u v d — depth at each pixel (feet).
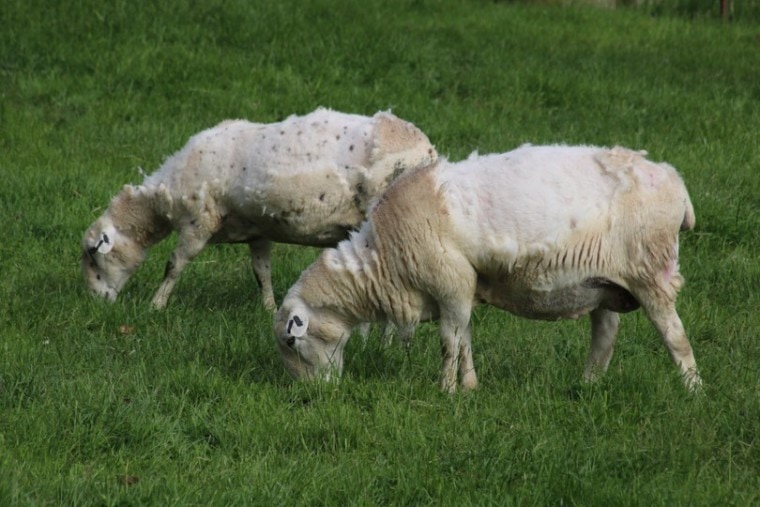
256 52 69.62
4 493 25.73
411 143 37.96
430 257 31.60
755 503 26.07
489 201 31.55
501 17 83.10
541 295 32.12
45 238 47.42
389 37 72.74
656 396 31.60
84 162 55.72
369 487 27.48
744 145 58.54
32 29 69.77
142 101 63.77
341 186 37.86
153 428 30.53
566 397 32.71
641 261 31.53
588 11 87.61
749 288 42.24
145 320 39.42
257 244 41.78
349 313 33.24
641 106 65.10
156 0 74.54
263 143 39.06
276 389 33.09
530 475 27.78
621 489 26.81
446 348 32.65
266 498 26.94
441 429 30.19
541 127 61.52
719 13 90.33
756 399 30.86
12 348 35.58
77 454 29.30
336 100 63.36
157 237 42.34
